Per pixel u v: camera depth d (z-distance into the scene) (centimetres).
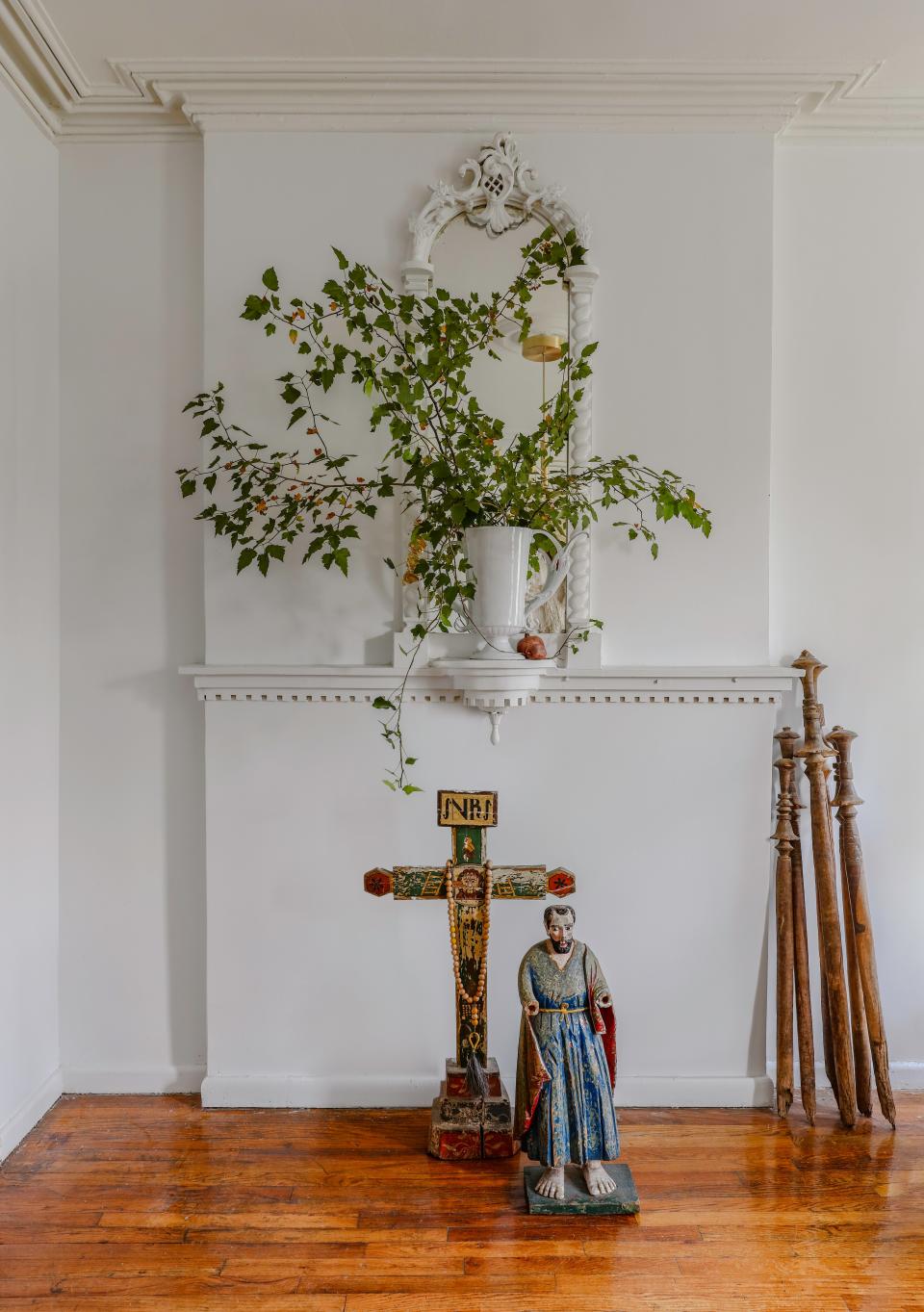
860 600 305
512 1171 256
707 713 293
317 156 290
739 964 295
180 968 303
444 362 263
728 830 294
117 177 300
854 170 302
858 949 286
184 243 300
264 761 292
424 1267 217
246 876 293
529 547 279
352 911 293
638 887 294
